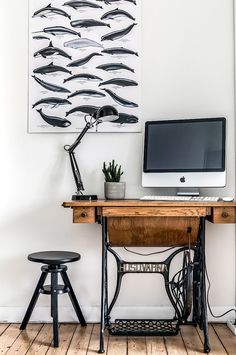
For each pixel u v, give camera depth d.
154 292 2.95
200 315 2.62
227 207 2.39
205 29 2.98
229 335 2.68
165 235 2.62
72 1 2.99
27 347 2.48
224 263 2.96
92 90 2.99
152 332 2.60
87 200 2.64
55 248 2.99
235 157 2.94
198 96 2.97
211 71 2.97
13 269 2.99
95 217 2.46
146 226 2.57
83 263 2.98
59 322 2.95
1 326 2.87
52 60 2.99
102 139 2.99
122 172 2.92
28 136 2.99
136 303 2.95
